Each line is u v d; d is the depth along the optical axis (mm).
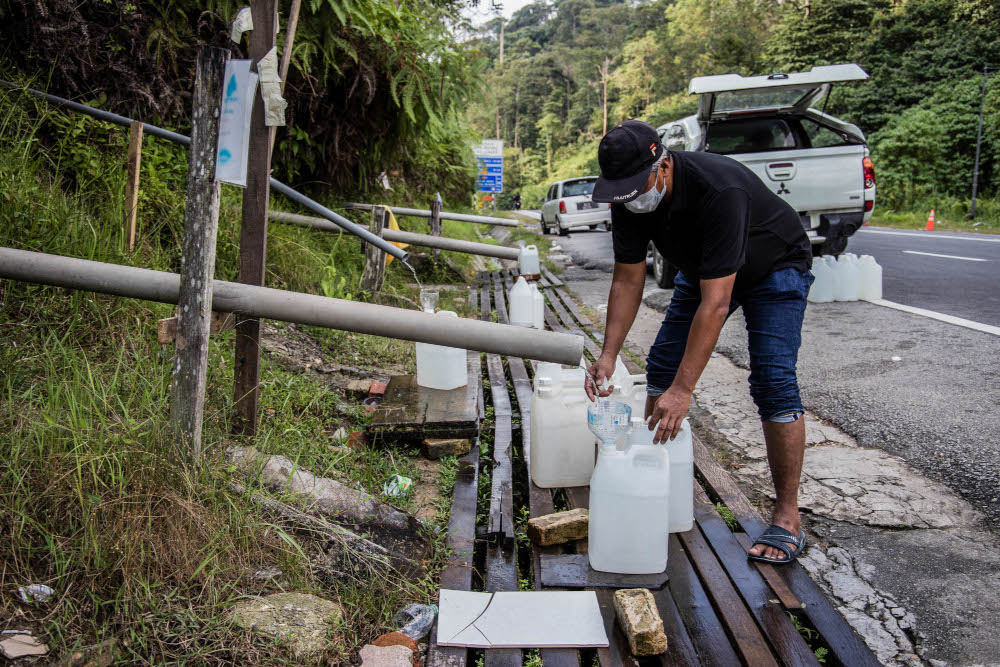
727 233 2340
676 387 2369
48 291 3150
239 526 2158
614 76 78562
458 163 12953
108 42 4660
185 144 4098
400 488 2930
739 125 7875
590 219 17578
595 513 2465
